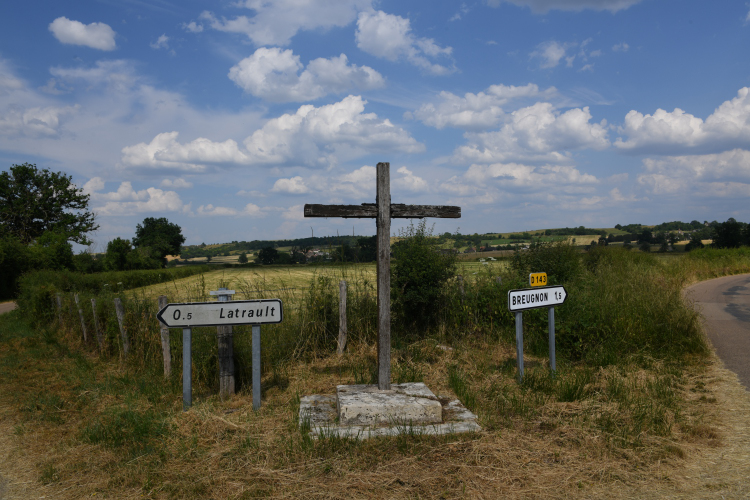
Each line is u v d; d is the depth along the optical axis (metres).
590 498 3.30
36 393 6.49
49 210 49.88
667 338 7.80
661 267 20.14
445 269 9.33
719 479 3.49
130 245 44.69
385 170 5.41
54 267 34.94
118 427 4.83
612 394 5.42
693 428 4.39
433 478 3.58
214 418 4.99
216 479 3.66
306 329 8.27
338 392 5.30
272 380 6.80
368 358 7.93
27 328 13.68
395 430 4.51
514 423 4.67
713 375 6.39
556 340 7.86
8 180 48.50
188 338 5.48
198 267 37.78
